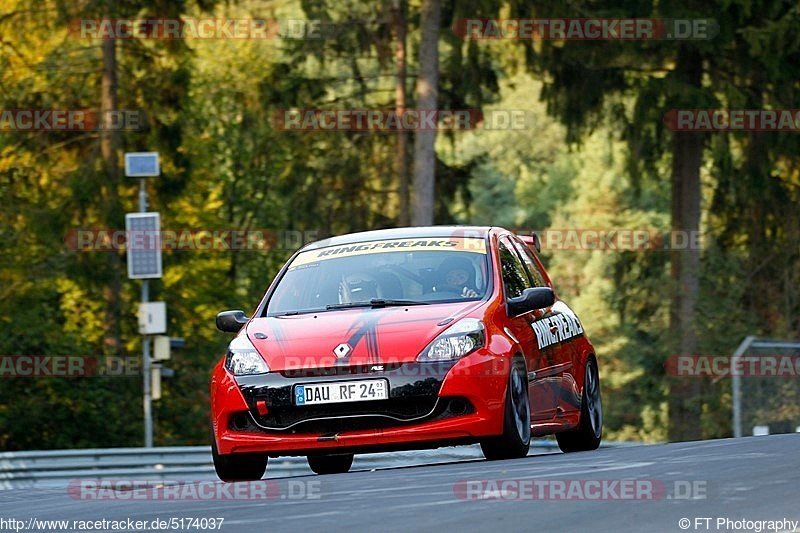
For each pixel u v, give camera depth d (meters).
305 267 34.28
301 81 108.06
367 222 110.69
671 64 99.69
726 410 97.50
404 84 109.06
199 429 121.81
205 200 134.62
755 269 103.81
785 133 96.25
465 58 101.94
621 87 98.56
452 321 30.00
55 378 108.75
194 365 125.88
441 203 108.25
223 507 21.02
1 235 109.38
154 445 117.06
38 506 23.89
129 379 112.38
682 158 99.69
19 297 110.38
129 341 119.38
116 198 108.25
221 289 132.12
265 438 29.52
